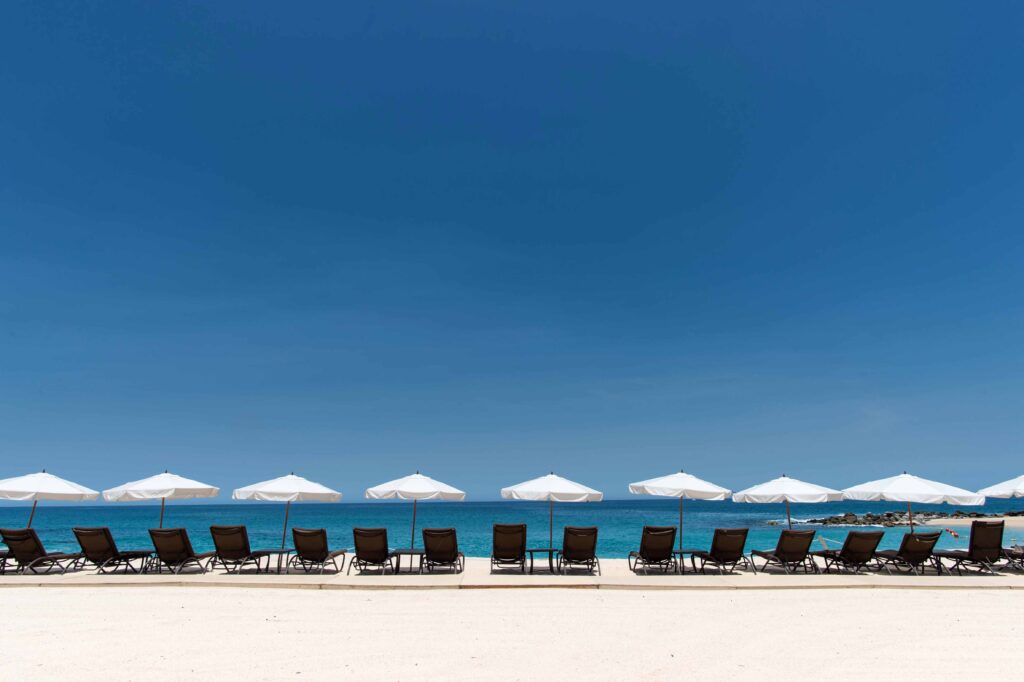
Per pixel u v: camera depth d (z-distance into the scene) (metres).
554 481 11.66
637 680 5.30
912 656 6.08
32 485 11.26
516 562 11.18
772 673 5.51
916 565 11.16
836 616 7.93
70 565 11.73
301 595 9.22
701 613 8.09
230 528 10.73
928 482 11.67
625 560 13.41
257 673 5.39
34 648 6.14
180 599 8.79
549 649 6.28
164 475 11.84
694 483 11.81
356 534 10.66
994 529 10.96
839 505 89.75
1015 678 5.38
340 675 5.36
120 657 5.83
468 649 6.26
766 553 11.49
